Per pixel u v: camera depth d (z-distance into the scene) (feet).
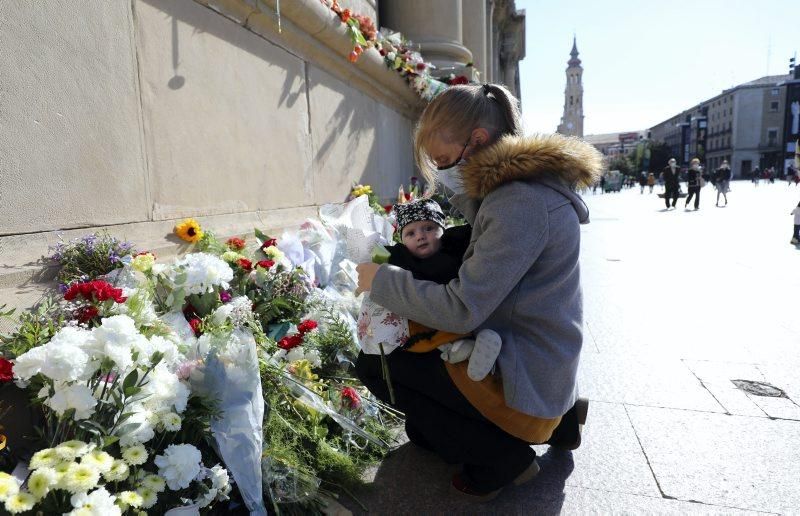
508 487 6.46
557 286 5.34
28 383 4.84
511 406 5.40
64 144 7.40
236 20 11.48
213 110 10.71
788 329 12.35
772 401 8.56
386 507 6.09
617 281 18.51
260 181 12.48
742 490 6.23
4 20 6.57
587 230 37.52
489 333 5.36
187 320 7.36
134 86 8.67
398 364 6.11
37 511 4.11
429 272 5.81
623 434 7.62
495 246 5.09
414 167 26.17
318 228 11.61
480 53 38.45
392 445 7.49
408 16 28.45
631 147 410.52
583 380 9.63
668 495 6.19
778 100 280.92
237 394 5.74
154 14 9.13
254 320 7.72
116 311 5.91
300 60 14.33
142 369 5.07
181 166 9.82
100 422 4.78
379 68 19.15
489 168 5.31
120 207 8.39
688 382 9.41
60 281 6.72
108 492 4.28
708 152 329.93
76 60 7.58
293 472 5.87
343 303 10.15
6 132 6.61
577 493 6.31
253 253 10.12
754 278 18.52
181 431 5.51
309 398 6.68
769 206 60.13
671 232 34.27
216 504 5.51
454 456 6.10
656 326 12.83
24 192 6.83
